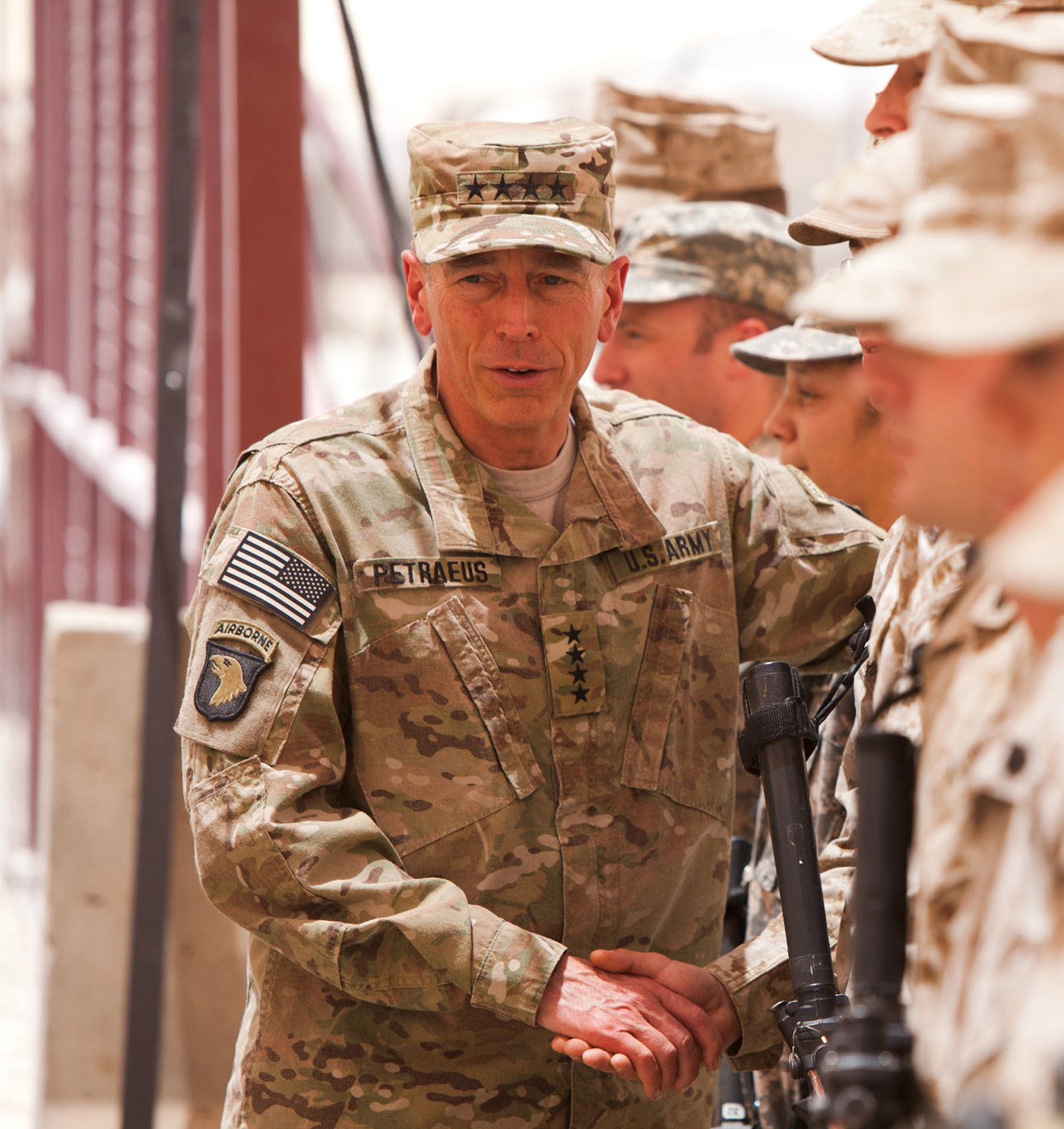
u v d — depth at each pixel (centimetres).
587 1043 377
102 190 1498
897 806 242
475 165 402
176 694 721
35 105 1947
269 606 399
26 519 1928
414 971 385
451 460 420
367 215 1424
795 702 386
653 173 690
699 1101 446
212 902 395
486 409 406
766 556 452
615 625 425
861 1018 226
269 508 409
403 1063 407
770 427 568
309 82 1437
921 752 244
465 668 409
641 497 433
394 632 409
